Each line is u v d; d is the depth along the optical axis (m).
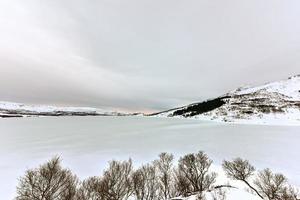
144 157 43.28
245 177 23.42
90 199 17.52
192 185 22.08
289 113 108.81
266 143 50.25
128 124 132.38
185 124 113.75
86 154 46.44
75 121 164.12
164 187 21.91
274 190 18.97
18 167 35.94
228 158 37.81
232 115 130.38
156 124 125.31
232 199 17.03
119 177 19.52
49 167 17.70
